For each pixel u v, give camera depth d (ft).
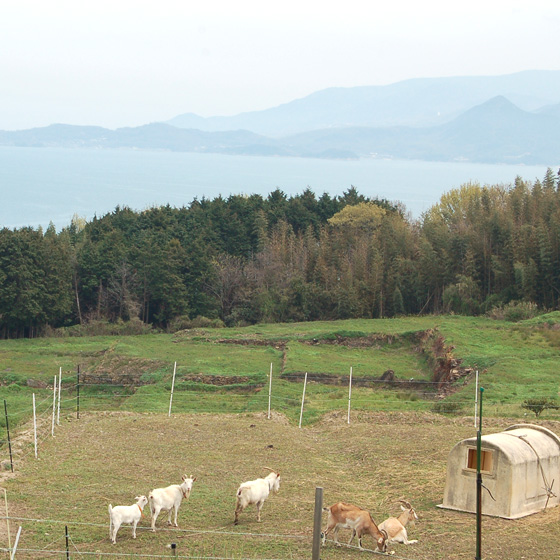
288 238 317.63
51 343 210.79
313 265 284.82
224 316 273.13
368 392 146.20
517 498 66.64
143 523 64.85
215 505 69.97
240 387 149.07
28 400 142.20
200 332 217.97
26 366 180.34
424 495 73.51
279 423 107.65
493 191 337.72
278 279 280.31
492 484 67.10
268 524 64.59
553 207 268.62
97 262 276.82
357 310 258.16
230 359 175.42
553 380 141.49
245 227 329.93
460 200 337.93
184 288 267.80
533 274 236.43
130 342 205.05
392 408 121.70
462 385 147.74
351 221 334.03
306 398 133.80
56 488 73.77
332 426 106.63
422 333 198.90
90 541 59.67
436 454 88.48
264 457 88.22
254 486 64.85
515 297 244.01
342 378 159.94
